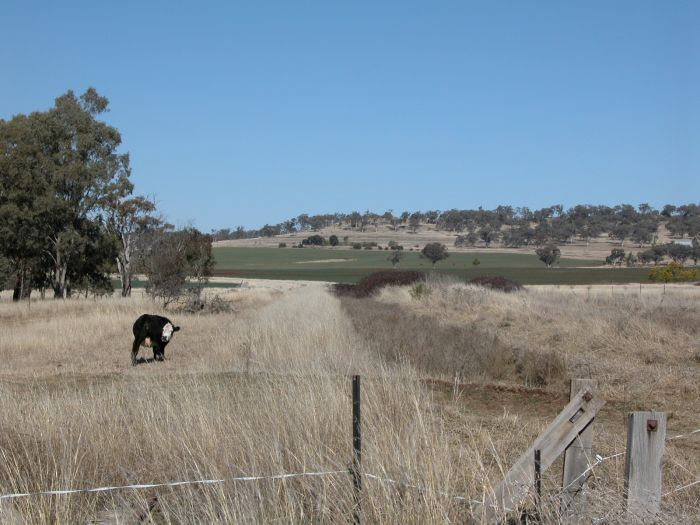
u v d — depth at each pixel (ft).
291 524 18.19
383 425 24.02
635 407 35.81
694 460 24.56
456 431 28.53
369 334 61.00
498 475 22.29
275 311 91.30
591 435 17.35
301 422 24.41
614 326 57.26
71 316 99.09
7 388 35.47
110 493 21.79
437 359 46.91
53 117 168.04
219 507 19.11
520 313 75.31
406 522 17.56
